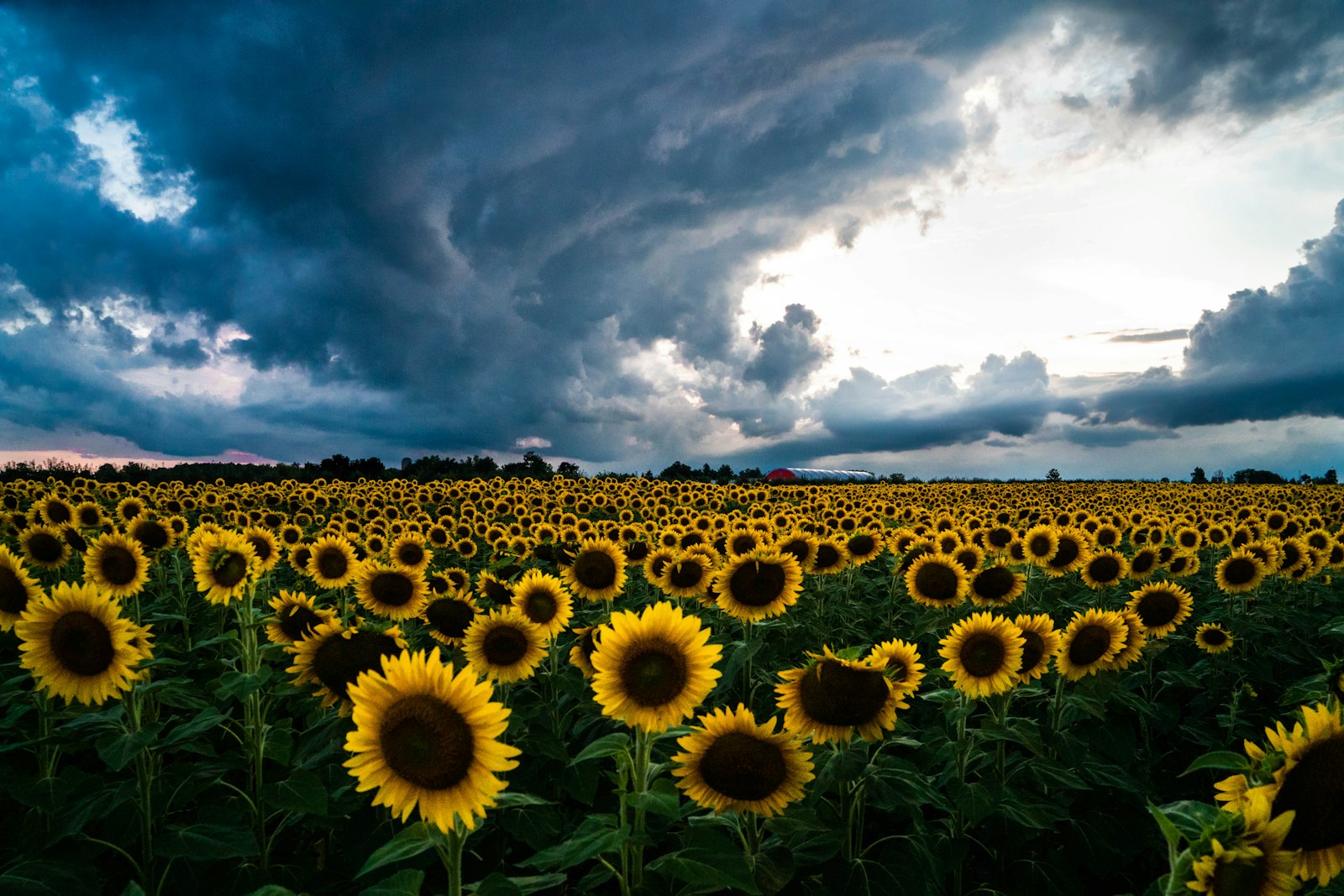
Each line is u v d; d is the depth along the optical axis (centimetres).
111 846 469
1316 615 1145
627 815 442
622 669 409
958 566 902
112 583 800
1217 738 771
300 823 604
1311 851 285
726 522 1806
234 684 535
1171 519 2069
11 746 497
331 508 2453
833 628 1005
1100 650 641
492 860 543
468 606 711
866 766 464
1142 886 622
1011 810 523
